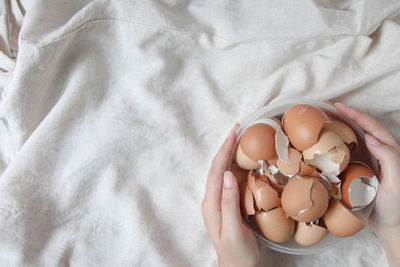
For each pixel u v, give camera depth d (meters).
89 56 0.55
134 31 0.54
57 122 0.54
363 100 0.56
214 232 0.50
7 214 0.53
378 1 0.53
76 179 0.55
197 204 0.56
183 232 0.56
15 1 0.56
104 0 0.52
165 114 0.55
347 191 0.49
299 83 0.55
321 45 0.55
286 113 0.50
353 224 0.48
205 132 0.57
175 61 0.56
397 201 0.49
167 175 0.56
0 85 0.57
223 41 0.55
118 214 0.55
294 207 0.47
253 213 0.49
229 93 0.57
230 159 0.53
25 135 0.56
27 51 0.51
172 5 0.55
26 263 0.53
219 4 0.54
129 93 0.56
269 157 0.49
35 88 0.53
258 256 0.50
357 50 0.55
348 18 0.54
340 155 0.48
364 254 0.56
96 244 0.55
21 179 0.54
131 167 0.56
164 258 0.54
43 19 0.52
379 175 0.51
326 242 0.52
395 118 0.56
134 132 0.56
